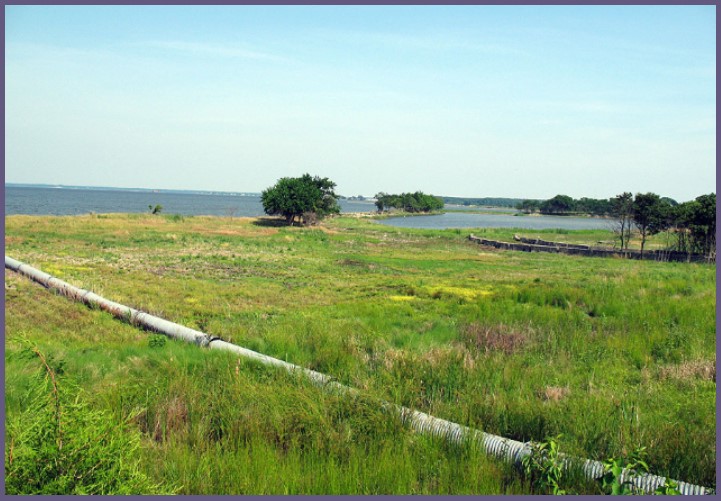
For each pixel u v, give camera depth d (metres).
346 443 7.62
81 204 166.38
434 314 19.69
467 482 6.63
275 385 9.63
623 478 6.51
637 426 7.97
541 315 17.77
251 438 7.82
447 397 9.84
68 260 34.44
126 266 33.31
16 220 58.38
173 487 6.32
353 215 136.00
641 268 40.16
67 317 18.08
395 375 10.71
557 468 6.57
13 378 9.38
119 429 5.88
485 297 23.22
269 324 16.94
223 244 51.19
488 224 135.12
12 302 20.00
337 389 9.41
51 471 5.33
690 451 7.41
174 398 8.98
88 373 10.78
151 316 17.25
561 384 10.99
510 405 8.85
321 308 21.11
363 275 34.16
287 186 80.88
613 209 60.16
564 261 47.00
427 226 116.50
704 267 41.06
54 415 5.48
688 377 11.40
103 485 5.43
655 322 16.42
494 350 13.68
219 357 11.94
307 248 52.66
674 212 52.38
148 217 73.44
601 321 16.97
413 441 7.79
